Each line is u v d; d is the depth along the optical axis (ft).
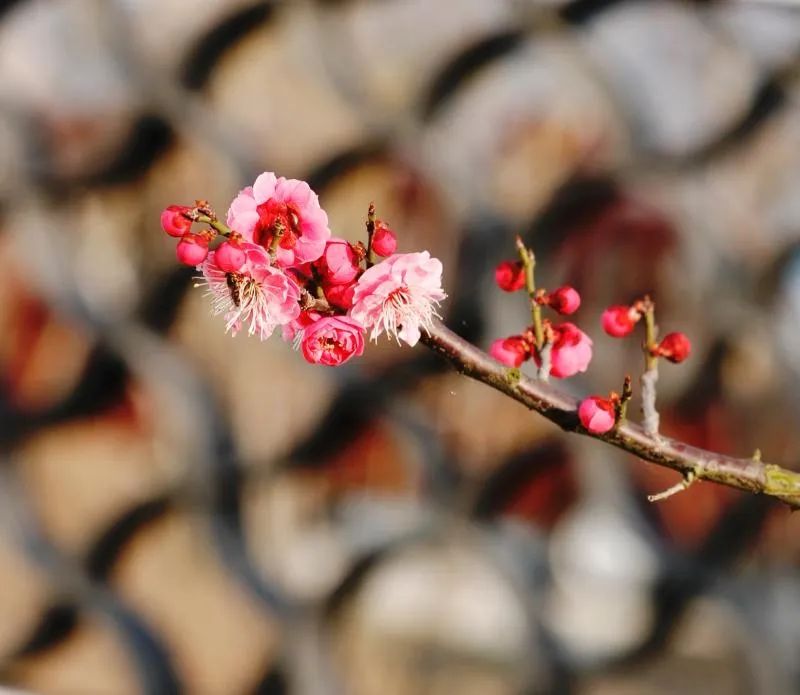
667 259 9.00
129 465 9.04
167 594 8.89
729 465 5.75
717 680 8.50
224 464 9.01
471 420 8.90
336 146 9.33
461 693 8.96
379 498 8.98
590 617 8.48
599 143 9.18
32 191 9.14
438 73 9.13
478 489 8.65
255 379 9.24
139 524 8.88
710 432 8.78
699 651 8.74
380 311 5.67
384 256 5.69
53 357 9.14
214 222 5.67
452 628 9.26
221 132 9.20
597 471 8.64
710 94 9.26
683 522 8.69
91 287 9.07
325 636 8.62
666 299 8.98
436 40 9.51
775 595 8.32
